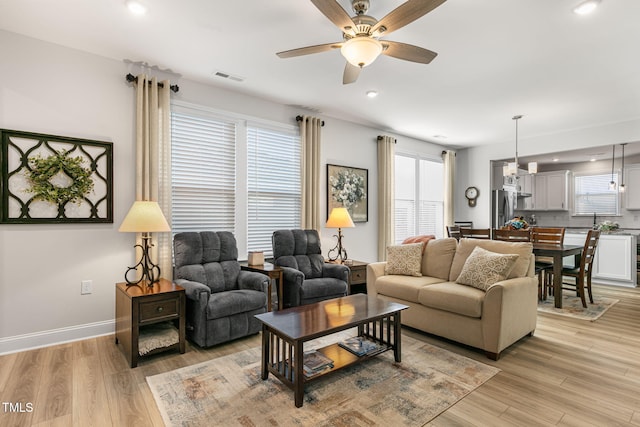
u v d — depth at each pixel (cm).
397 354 264
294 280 353
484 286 296
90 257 315
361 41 212
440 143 688
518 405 206
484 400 211
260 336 325
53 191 293
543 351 286
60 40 292
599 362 265
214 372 248
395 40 285
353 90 403
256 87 395
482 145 700
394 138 584
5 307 279
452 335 296
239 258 412
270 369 228
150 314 266
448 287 311
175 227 369
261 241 434
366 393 219
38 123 290
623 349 290
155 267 330
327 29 271
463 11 243
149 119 339
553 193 813
